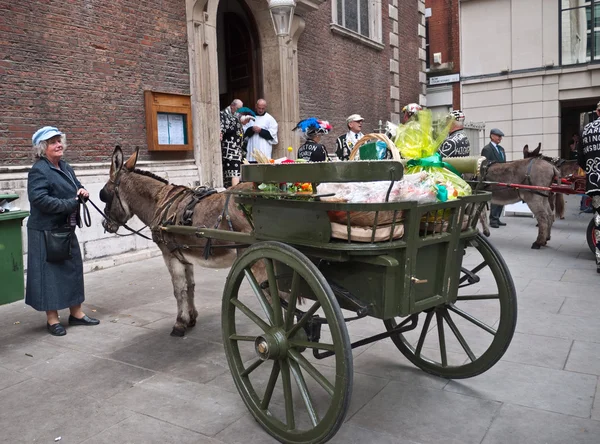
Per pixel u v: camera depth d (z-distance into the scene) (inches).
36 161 192.1
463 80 826.8
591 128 251.6
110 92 304.8
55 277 190.2
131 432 123.4
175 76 343.9
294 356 113.4
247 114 392.2
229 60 464.4
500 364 156.3
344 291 115.9
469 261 294.4
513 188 328.8
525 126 791.1
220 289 248.4
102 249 296.5
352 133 296.7
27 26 264.1
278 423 118.1
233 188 152.1
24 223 262.4
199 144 357.4
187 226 158.2
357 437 117.9
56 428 126.0
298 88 465.1
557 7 751.1
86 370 160.2
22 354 174.6
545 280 251.1
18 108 261.7
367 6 571.2
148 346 179.3
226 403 137.2
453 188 122.8
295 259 108.1
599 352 163.2
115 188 195.8
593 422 122.0
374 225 103.5
